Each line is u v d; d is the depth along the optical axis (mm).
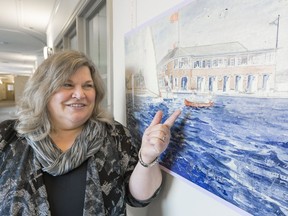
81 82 765
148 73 792
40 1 2703
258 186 420
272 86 387
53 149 750
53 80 730
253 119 425
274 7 376
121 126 893
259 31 403
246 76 434
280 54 371
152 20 745
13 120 830
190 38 577
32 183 709
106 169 772
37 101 754
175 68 646
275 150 388
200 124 564
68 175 752
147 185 733
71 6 2084
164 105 710
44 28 4012
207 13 520
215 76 508
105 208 752
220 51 490
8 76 14734
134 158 841
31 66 10070
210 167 538
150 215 887
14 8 2963
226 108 484
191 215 628
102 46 1666
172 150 690
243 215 452
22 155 748
